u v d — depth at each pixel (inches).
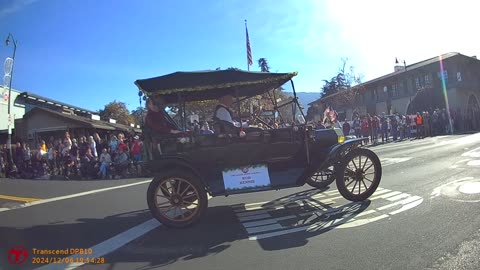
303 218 273.7
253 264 195.9
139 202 379.2
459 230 221.1
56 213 344.5
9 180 635.5
